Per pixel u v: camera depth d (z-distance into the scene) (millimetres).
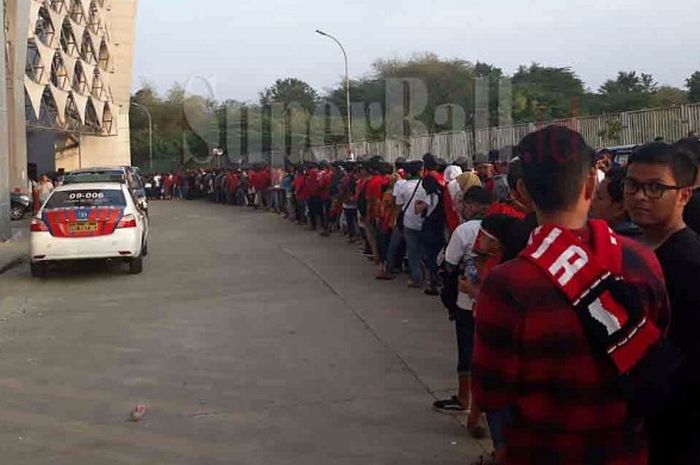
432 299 10773
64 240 13383
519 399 2354
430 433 5648
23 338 9305
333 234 20562
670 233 3031
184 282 13172
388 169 14336
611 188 3777
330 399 6500
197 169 52438
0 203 20078
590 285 2248
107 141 65188
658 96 37000
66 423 6145
